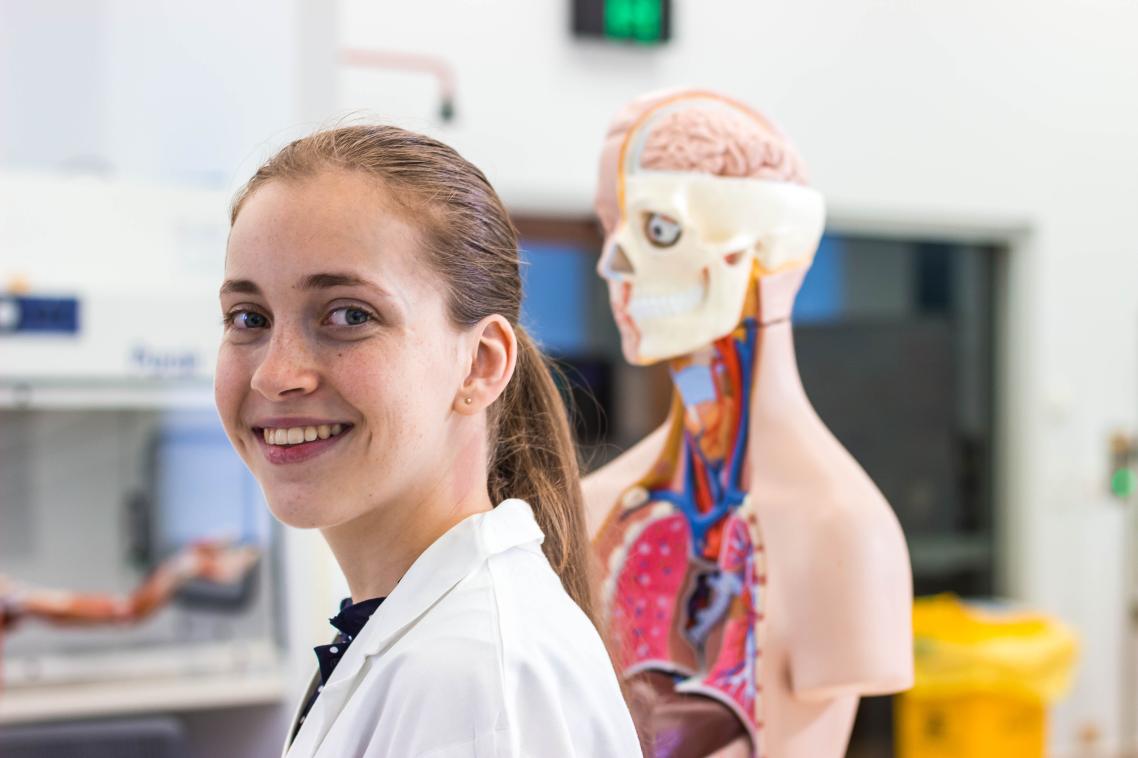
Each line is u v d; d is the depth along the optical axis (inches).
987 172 148.9
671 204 39.7
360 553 32.4
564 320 139.6
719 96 41.6
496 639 27.4
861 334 152.7
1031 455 156.3
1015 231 154.6
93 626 104.3
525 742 26.5
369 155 30.4
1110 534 159.0
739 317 40.2
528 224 137.7
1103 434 158.1
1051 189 152.4
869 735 111.5
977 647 110.0
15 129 114.5
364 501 29.6
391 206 29.4
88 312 99.7
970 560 159.0
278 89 108.7
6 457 107.7
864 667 37.0
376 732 27.4
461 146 131.0
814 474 39.0
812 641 37.7
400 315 29.0
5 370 97.8
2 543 107.8
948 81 146.2
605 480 45.4
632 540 43.7
